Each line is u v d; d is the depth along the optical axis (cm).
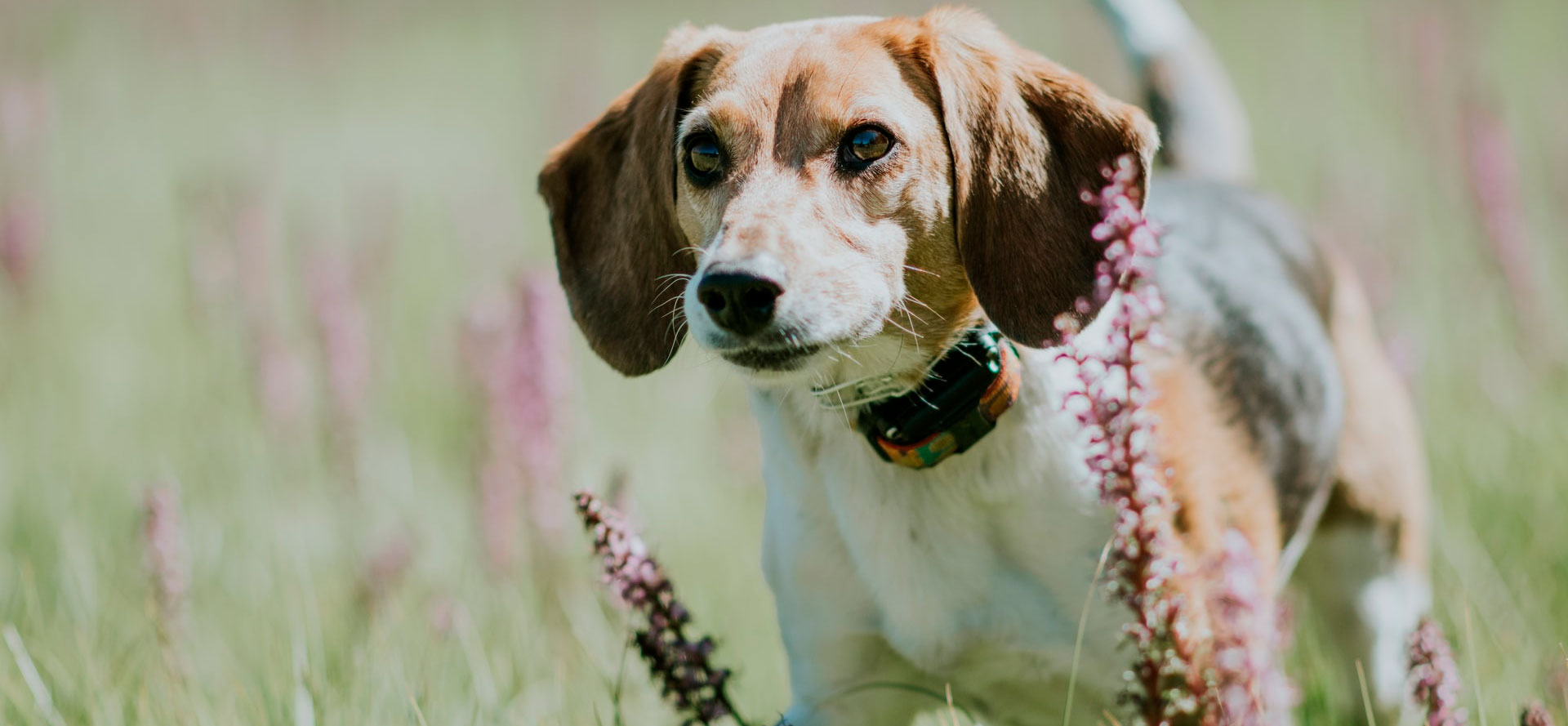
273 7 1850
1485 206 548
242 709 330
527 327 410
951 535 282
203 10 1758
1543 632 354
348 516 476
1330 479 354
